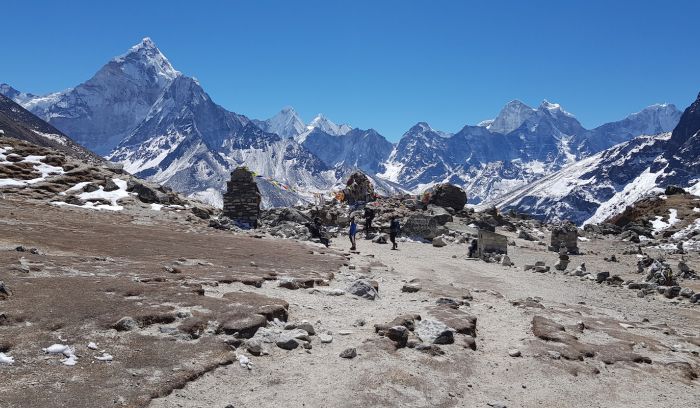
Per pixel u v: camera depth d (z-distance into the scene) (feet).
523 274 92.99
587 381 34.32
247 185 144.56
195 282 46.14
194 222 123.13
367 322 42.22
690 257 140.26
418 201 207.51
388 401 27.86
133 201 129.90
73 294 35.78
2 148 147.13
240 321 35.04
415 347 36.42
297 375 30.32
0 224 73.20
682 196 259.19
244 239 99.60
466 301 54.85
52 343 28.09
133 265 51.62
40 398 22.93
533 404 30.17
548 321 46.55
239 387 27.86
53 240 63.16
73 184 134.92
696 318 61.05
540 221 244.63
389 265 88.79
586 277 91.97
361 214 179.01
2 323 29.43
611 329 48.49
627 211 264.72
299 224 142.10
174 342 30.94
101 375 25.85
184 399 25.53
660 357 40.91
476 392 31.01
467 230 172.04
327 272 65.16
